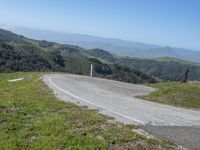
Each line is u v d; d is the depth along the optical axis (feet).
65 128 35.50
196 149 29.96
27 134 33.88
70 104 50.47
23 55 649.61
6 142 31.60
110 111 46.62
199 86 79.36
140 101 62.90
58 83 87.04
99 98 61.46
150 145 30.22
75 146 29.91
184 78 153.69
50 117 40.24
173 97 71.82
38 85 78.89
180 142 31.76
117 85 102.89
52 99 55.06
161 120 42.19
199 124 41.57
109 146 30.01
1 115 41.24
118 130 34.71
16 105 48.29
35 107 47.06
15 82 99.91
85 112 44.14
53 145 30.45
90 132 33.81
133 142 31.04
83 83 94.94
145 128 36.81
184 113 50.88
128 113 45.91
